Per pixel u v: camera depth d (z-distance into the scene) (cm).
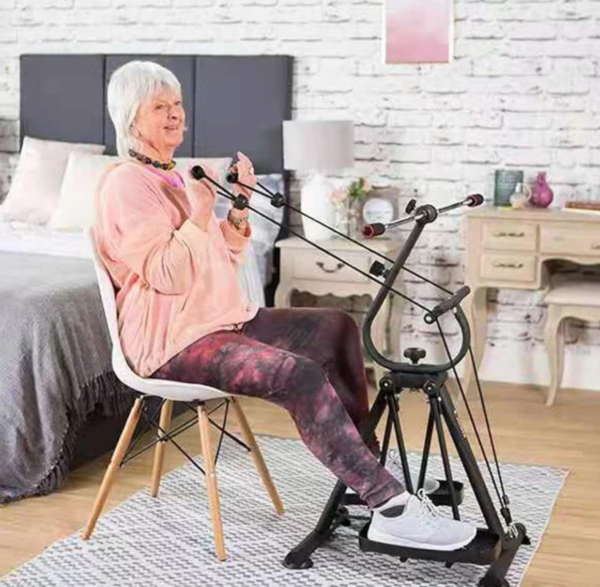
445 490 323
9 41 596
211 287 324
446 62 528
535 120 520
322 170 534
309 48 547
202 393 311
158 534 337
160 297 317
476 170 532
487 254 489
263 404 486
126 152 327
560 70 514
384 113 541
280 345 332
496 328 536
